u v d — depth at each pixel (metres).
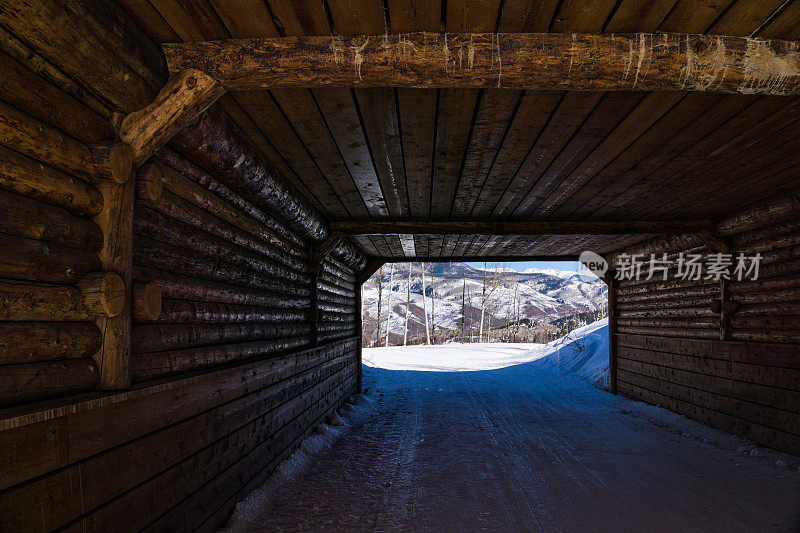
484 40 2.07
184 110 2.18
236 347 3.48
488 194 4.89
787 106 2.79
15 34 1.57
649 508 3.57
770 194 4.75
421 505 3.64
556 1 1.88
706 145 3.44
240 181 3.38
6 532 1.37
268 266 4.36
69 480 1.64
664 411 7.05
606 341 12.93
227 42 2.15
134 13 1.95
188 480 2.58
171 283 2.61
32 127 1.62
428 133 3.26
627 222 5.98
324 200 5.11
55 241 1.76
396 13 1.95
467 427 6.34
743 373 5.42
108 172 1.97
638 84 2.17
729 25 2.05
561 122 3.06
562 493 3.89
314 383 5.57
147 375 2.31
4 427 1.37
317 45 2.10
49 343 1.67
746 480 4.16
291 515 3.41
